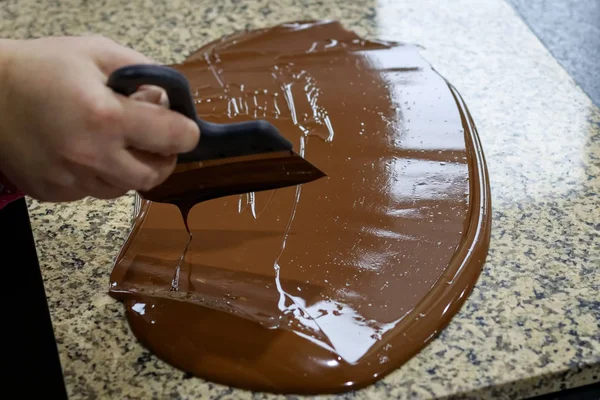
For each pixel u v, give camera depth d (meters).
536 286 0.77
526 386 0.69
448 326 0.74
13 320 0.77
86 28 1.24
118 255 0.83
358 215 0.85
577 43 1.22
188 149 0.64
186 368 0.71
